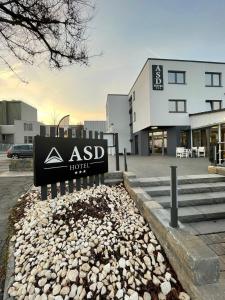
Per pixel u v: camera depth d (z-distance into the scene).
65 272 2.58
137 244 3.13
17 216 4.14
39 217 3.67
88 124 40.94
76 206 3.99
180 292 2.36
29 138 47.41
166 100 17.75
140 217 3.90
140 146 20.94
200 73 18.31
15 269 2.74
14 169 10.92
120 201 4.62
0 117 49.53
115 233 3.31
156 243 3.14
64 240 3.13
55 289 2.36
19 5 4.28
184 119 18.05
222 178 5.73
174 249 2.64
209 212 4.20
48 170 4.20
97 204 4.18
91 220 3.61
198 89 18.27
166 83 17.77
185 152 16.19
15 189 6.57
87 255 2.82
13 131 45.16
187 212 4.20
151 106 17.52
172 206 2.93
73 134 4.87
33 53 5.13
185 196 4.84
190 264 2.25
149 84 17.53
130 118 27.11
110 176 5.87
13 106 49.94
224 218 4.23
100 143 5.64
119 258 2.82
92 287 2.39
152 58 17.58
